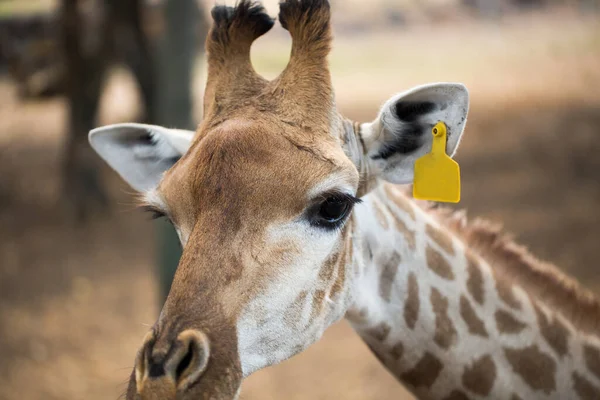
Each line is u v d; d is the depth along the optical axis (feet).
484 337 10.41
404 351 10.46
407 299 10.30
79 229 35.65
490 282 10.67
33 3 76.23
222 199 8.02
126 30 37.14
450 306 10.39
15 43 51.98
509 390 10.39
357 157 9.53
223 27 9.46
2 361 23.77
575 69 67.72
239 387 7.69
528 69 70.54
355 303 9.87
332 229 8.58
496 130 47.55
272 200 8.08
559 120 48.01
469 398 10.44
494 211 33.06
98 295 28.43
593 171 37.29
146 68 38.37
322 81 8.98
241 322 7.89
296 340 8.48
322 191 8.22
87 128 36.32
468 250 10.91
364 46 96.17
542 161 39.88
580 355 10.61
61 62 37.40
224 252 7.88
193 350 7.34
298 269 8.26
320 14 9.08
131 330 25.75
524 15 112.57
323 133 8.64
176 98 20.71
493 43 90.99
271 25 9.43
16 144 51.78
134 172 11.04
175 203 8.44
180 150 10.25
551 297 11.12
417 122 9.53
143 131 10.61
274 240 8.09
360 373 22.43
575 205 32.99
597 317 11.00
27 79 43.16
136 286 29.17
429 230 10.68
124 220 36.76
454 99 9.16
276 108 8.73
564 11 112.06
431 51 88.99
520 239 29.53
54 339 25.22
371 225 10.05
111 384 22.59
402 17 112.16
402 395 21.24
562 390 10.49
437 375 10.46
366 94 63.10
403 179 9.80
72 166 36.24
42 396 21.97
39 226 36.11
